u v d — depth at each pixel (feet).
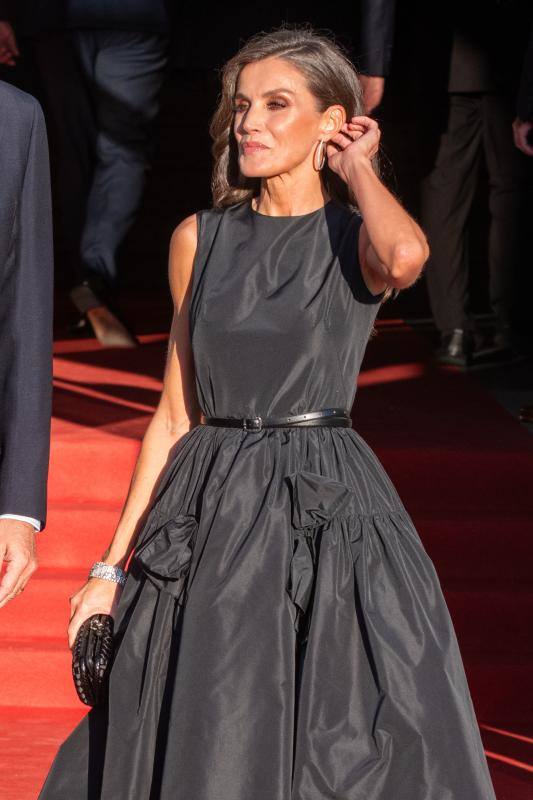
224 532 31.30
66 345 92.99
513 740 52.31
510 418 72.02
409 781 29.60
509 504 63.21
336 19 96.89
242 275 32.96
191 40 97.55
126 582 32.96
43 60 92.79
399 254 30.78
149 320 107.96
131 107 89.66
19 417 32.12
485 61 80.59
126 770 31.01
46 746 50.67
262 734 29.63
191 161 129.90
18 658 55.16
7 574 31.63
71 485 62.90
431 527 59.93
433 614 31.45
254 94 33.12
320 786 29.48
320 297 32.48
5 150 31.71
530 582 59.57
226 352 32.55
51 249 32.86
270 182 33.50
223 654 30.17
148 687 31.27
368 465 32.91
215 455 32.60
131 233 128.88
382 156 36.19
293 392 32.37
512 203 84.53
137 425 67.72
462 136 82.64
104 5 88.07
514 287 86.69
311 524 31.22
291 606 30.83
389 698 29.81
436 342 95.71
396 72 85.71
